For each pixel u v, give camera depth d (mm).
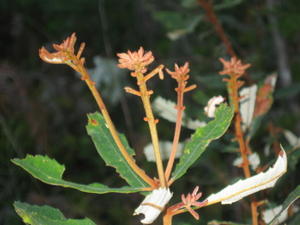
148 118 449
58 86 1918
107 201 1464
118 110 1832
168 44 1825
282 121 1388
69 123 1825
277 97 941
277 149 834
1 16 2086
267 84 683
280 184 789
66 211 1346
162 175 458
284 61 1420
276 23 1303
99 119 540
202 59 1421
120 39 2129
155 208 423
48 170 467
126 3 2145
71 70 2012
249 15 1363
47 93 1854
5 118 1188
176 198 1247
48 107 1788
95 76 1567
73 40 437
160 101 651
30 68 2006
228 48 948
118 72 1580
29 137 1325
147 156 677
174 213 457
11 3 2115
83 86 1961
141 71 435
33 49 2068
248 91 657
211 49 1339
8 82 1469
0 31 2078
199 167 1285
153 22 2027
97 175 1586
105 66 1575
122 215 1416
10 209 909
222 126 490
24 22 2080
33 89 1836
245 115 660
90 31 2158
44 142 1411
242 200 810
